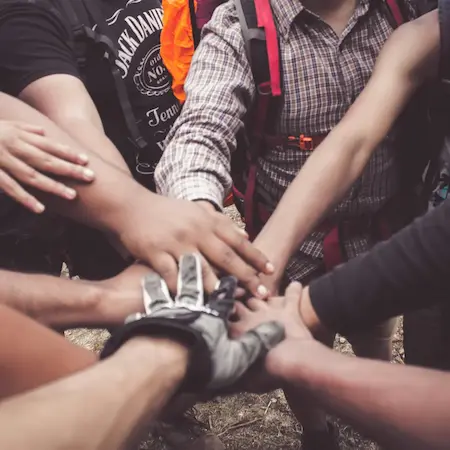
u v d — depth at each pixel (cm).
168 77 153
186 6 154
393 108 111
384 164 127
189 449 186
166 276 95
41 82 117
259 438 193
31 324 67
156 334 66
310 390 71
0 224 129
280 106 125
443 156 112
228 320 83
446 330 119
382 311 82
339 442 187
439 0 105
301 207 106
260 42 119
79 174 98
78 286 93
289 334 83
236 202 151
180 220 96
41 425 48
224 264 94
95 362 67
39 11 120
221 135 115
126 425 54
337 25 121
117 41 142
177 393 68
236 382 78
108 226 100
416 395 61
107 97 142
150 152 153
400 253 80
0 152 98
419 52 110
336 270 88
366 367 68
